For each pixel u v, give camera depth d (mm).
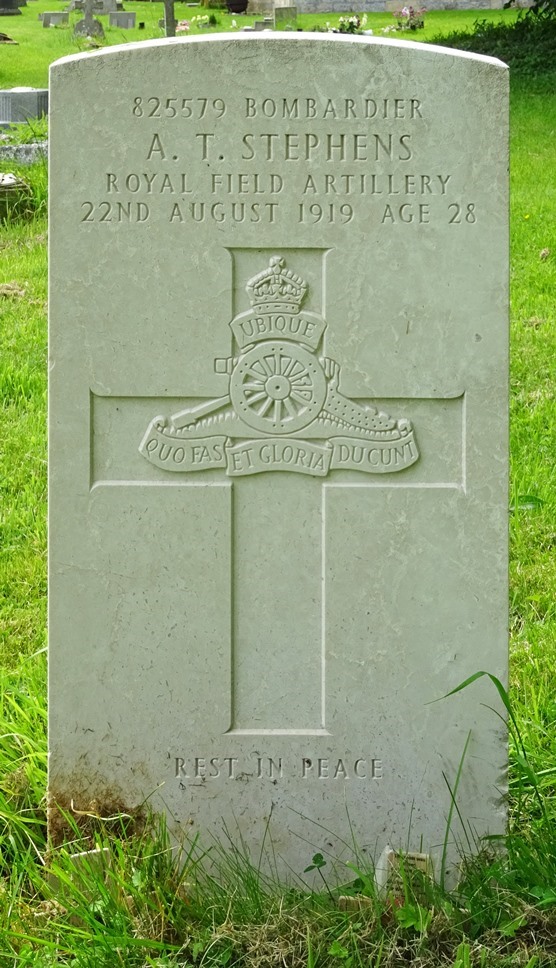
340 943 1710
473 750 1816
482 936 1720
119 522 1801
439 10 13180
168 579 1807
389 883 1774
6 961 1705
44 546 2447
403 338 1788
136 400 1796
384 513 1803
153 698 1816
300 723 1822
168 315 1784
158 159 1771
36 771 1924
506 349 1787
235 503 1806
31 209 4312
